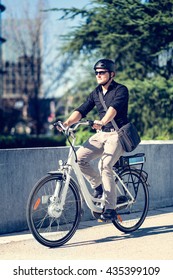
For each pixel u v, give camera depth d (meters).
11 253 5.06
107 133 5.51
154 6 13.16
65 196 5.26
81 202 5.45
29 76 36.53
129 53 14.15
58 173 5.21
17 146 22.66
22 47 36.47
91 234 5.88
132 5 12.84
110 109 5.35
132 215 6.03
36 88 36.34
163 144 7.94
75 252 5.10
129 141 5.48
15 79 36.81
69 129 5.29
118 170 5.87
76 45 14.38
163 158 7.94
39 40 36.06
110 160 5.42
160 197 7.86
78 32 13.97
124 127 5.50
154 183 7.76
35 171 6.09
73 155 5.34
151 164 7.71
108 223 6.48
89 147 5.51
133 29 13.56
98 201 5.54
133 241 5.54
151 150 7.71
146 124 13.31
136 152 7.44
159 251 5.14
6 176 5.78
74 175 6.49
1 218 5.75
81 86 15.11
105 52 14.36
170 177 8.06
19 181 5.92
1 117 33.66
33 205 5.09
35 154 6.09
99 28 13.70
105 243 5.45
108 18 13.33
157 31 13.09
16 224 5.90
